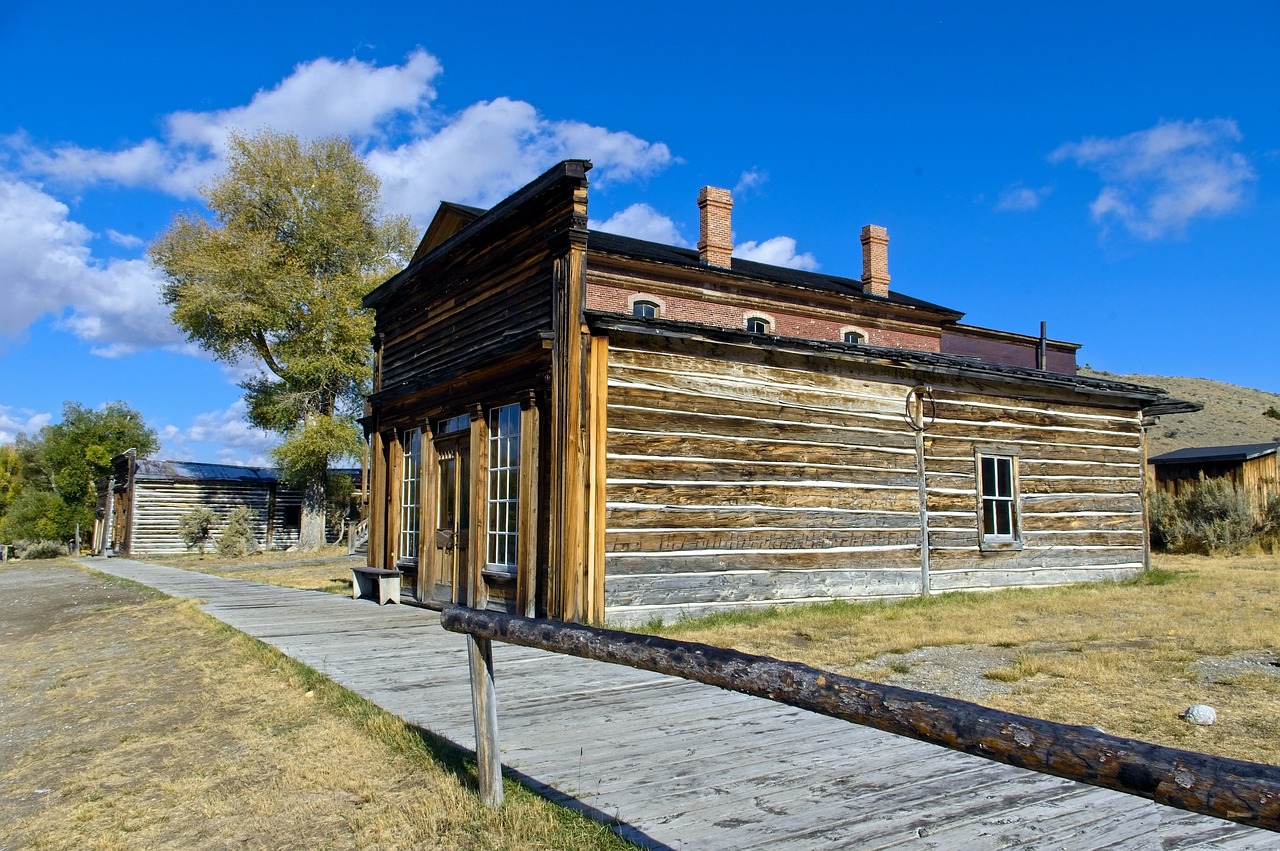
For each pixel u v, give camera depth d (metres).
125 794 4.74
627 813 4.04
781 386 11.72
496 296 11.81
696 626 9.87
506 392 11.07
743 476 11.19
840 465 12.22
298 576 20.91
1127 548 15.78
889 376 12.97
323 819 4.20
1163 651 7.80
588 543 9.77
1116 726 5.34
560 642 3.64
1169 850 3.57
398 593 13.49
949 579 13.30
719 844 3.67
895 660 7.69
